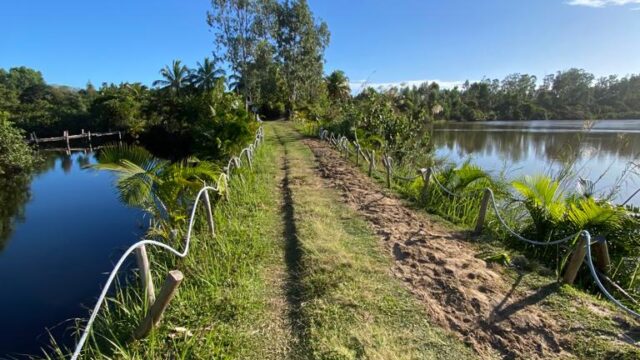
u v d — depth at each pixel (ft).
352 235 17.71
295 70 128.36
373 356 9.37
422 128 54.90
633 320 10.87
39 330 15.60
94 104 131.95
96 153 95.66
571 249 14.11
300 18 122.31
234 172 28.02
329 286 12.67
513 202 20.79
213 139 46.85
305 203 22.75
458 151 80.02
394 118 51.11
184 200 20.57
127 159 18.76
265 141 59.11
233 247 15.56
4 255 24.32
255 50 114.62
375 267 14.24
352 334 10.23
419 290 12.60
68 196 43.98
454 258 15.06
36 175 60.49
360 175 31.65
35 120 130.41
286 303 12.07
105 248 25.45
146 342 9.66
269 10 115.34
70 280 20.29
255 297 12.19
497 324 10.74
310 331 10.39
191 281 12.85
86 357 9.29
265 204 22.80
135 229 29.76
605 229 14.88
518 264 14.71
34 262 22.99
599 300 12.26
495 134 126.00
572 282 13.05
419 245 16.40
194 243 15.46
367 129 52.03
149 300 10.43
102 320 11.13
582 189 20.39
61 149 104.22
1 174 57.16
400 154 46.62
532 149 80.38
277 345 10.01
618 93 79.66
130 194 17.26
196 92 118.21
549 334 10.27
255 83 120.67
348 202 23.36
